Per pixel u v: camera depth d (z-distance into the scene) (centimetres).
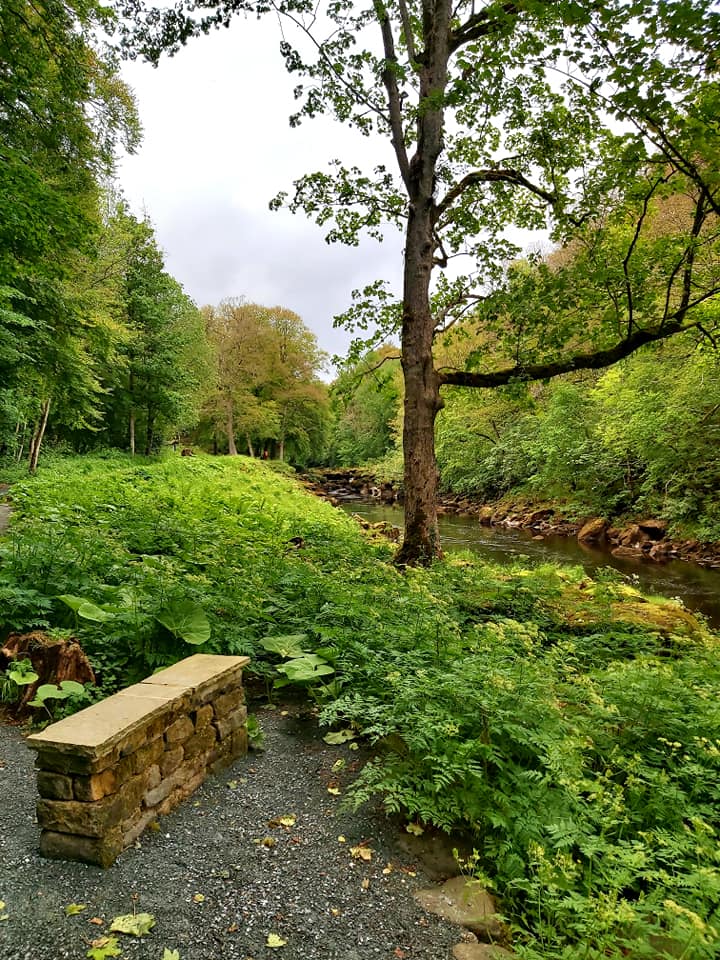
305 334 5506
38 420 2286
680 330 907
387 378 1188
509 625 474
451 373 1004
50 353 1491
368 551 1011
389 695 407
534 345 1055
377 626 526
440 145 942
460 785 314
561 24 688
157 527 923
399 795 296
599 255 934
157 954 213
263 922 234
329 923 236
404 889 260
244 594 583
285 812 316
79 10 930
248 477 2327
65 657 416
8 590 481
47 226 852
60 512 975
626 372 1853
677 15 567
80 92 994
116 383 2953
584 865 278
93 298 1912
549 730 335
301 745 399
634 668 447
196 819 304
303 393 5416
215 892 250
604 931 219
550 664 446
